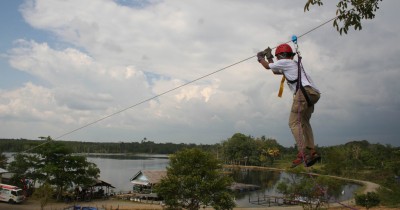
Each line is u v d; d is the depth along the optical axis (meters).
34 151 56.03
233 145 159.38
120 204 56.94
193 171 39.19
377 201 50.84
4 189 53.16
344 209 51.69
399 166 85.44
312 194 45.31
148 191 70.94
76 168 58.34
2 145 128.38
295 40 6.22
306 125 6.09
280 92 6.51
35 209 48.62
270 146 168.88
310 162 6.01
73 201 58.28
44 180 56.09
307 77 6.07
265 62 6.54
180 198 39.56
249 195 75.12
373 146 132.62
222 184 39.38
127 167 142.62
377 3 9.71
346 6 9.91
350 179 94.06
